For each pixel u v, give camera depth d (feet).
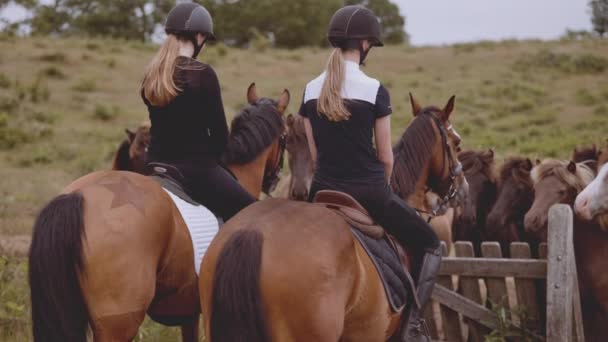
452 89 77.41
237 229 9.20
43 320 9.59
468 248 15.96
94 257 9.63
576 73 84.94
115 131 59.67
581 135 57.06
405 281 10.77
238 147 12.76
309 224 9.31
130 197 10.22
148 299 10.08
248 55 95.55
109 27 146.82
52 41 91.56
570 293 14.06
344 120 10.52
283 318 8.82
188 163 11.57
